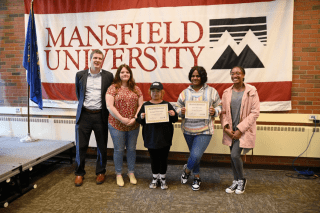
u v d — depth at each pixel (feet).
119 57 11.27
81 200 7.64
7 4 12.29
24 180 8.50
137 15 10.94
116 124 8.29
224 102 8.09
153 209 7.08
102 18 11.25
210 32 10.47
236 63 10.39
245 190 8.39
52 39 11.74
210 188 8.55
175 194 8.04
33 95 10.96
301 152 10.04
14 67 12.51
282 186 8.73
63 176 9.66
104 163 9.09
